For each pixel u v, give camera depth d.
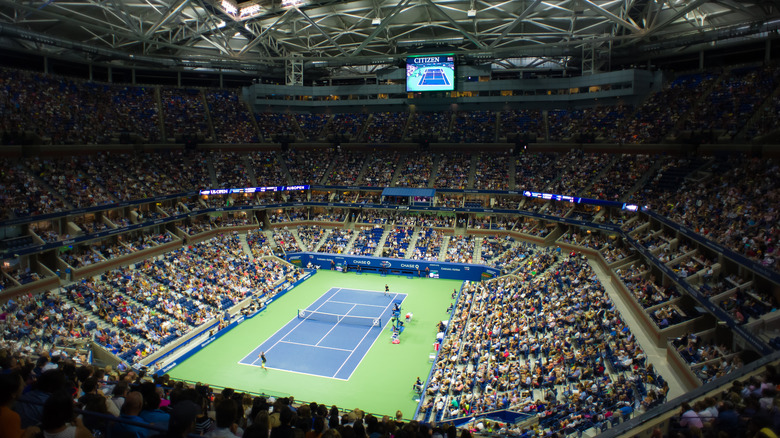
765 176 47.28
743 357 31.88
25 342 42.34
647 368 32.44
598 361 36.03
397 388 42.38
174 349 48.22
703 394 15.71
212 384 42.84
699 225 45.34
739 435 10.94
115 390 10.93
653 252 49.72
